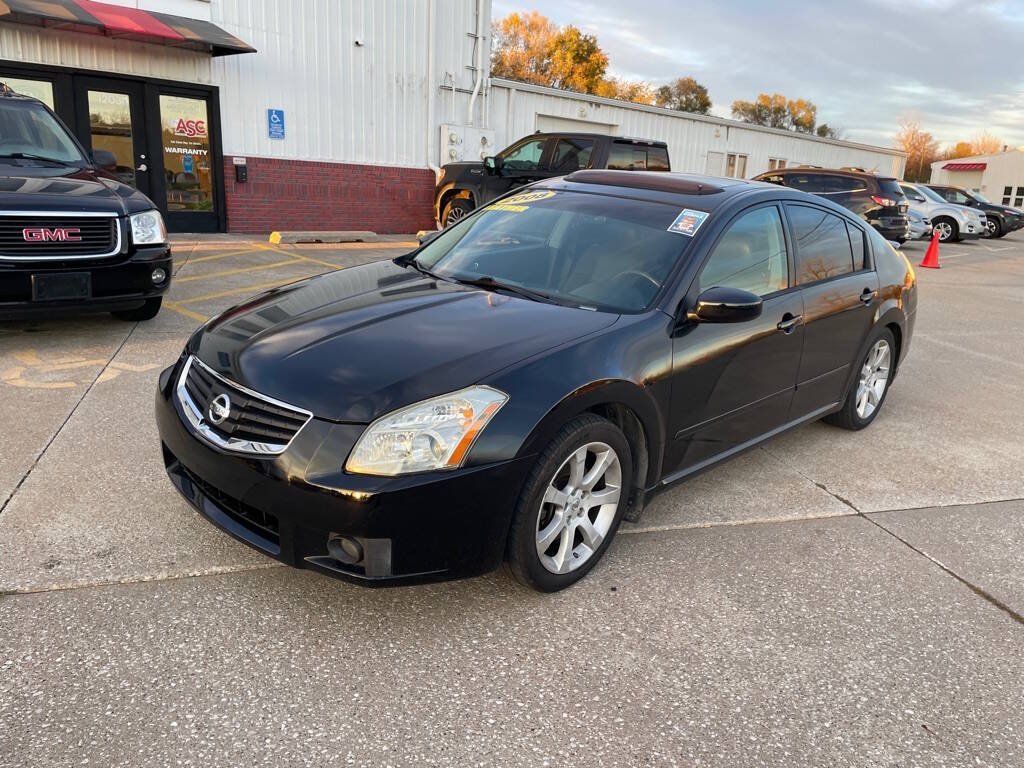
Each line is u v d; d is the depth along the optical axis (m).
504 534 2.56
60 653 2.35
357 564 2.41
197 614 2.59
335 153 13.36
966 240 23.78
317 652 2.44
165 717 2.12
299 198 13.13
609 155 11.83
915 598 3.02
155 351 5.48
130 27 9.95
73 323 6.17
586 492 2.87
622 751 2.13
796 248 3.92
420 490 2.36
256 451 2.46
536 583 2.75
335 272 3.84
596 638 2.62
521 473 2.52
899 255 5.12
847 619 2.84
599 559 3.03
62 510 3.19
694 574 3.07
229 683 2.28
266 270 9.02
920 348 7.53
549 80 51.88
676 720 2.26
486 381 2.51
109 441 3.90
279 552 2.48
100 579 2.74
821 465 4.34
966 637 2.78
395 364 2.55
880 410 5.44
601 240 3.48
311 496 2.35
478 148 15.13
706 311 3.05
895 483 4.15
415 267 3.79
